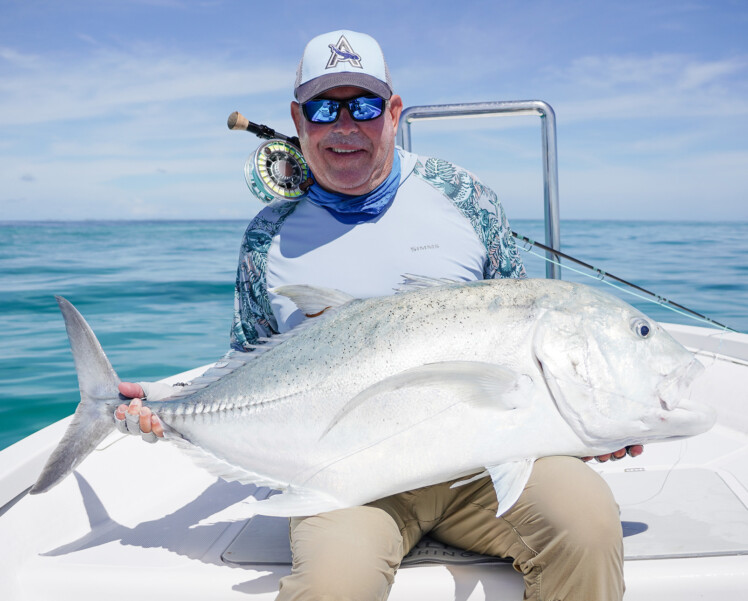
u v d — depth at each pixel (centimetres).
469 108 302
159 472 245
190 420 185
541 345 163
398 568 170
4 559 180
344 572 145
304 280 209
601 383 162
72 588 176
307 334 179
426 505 175
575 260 285
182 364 679
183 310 996
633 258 1877
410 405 162
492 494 170
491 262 219
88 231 3838
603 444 167
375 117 198
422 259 206
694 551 168
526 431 161
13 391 569
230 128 223
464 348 165
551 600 150
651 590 159
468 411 160
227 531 204
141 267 1614
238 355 190
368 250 207
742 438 255
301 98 202
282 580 151
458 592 163
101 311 988
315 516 163
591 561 144
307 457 171
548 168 304
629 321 166
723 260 1775
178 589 171
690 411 166
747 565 162
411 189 213
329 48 200
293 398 173
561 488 152
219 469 183
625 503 200
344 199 208
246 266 219
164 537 201
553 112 299
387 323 171
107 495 222
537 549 155
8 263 1725
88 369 193
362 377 167
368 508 165
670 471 224
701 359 305
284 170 213
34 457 211
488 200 221
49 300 1079
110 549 194
